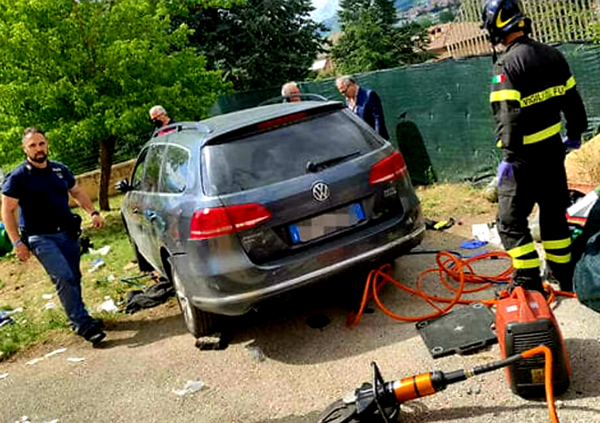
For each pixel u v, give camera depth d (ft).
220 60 74.49
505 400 10.05
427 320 13.50
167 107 33.55
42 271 26.07
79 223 17.49
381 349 12.80
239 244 12.89
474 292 14.49
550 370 8.99
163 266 16.51
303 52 84.48
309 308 15.55
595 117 20.29
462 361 11.62
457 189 24.38
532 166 11.39
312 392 11.80
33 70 32.37
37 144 16.33
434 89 24.71
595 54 19.65
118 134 33.01
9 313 20.79
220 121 15.42
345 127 14.60
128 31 34.99
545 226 12.32
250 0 78.74
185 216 13.51
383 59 105.70
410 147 26.91
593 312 12.18
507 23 11.12
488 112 22.84
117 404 12.99
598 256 11.00
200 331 14.92
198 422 11.61
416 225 14.44
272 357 13.56
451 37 34.83
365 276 15.47
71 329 18.04
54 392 14.19
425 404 10.43
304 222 13.23
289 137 14.02
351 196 13.57
